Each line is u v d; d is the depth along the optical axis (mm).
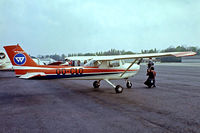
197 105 5859
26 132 3789
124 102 6426
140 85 10906
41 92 8805
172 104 6027
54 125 4176
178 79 13898
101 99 7000
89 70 8438
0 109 5613
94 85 10094
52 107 5828
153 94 7887
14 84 12000
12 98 7336
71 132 3752
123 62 9430
